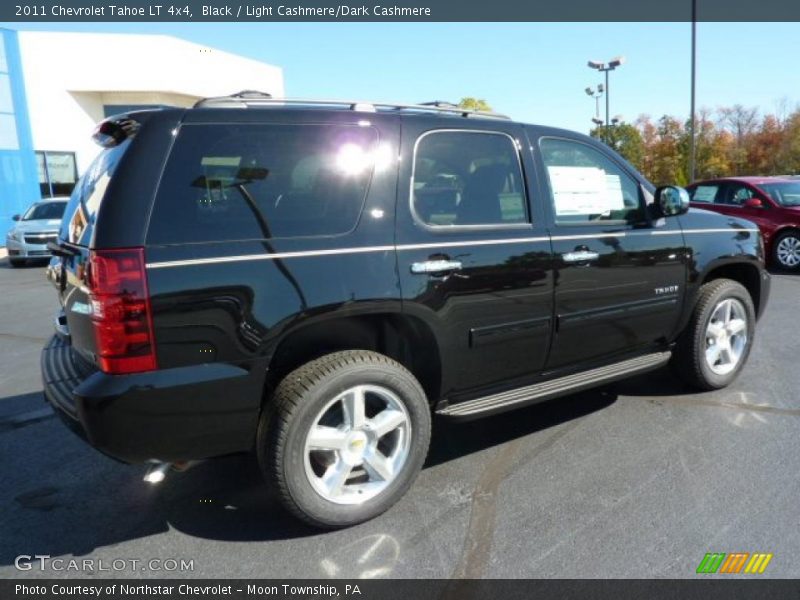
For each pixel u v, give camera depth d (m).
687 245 4.24
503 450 3.76
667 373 5.09
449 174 3.28
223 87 26.11
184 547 2.85
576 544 2.79
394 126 3.13
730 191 11.46
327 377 2.79
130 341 2.44
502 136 3.51
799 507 3.03
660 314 4.14
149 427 2.51
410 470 3.08
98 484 3.48
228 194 2.69
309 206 2.85
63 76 22.70
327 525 2.90
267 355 2.69
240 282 2.61
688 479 3.34
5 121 20.09
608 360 4.03
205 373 2.57
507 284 3.33
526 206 3.52
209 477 3.53
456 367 3.25
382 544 2.84
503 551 2.75
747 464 3.49
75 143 23.50
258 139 2.79
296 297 2.71
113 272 2.43
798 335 6.23
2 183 19.97
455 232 3.20
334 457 2.93
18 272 13.23
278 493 2.78
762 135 50.97
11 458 3.83
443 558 2.72
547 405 4.47
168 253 2.51
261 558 2.76
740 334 4.70
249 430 2.73
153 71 23.69
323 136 2.93
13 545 2.90
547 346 3.59
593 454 3.67
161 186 2.56
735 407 4.33
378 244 2.94
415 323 3.08
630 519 2.97
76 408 2.49
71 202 3.24
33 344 6.67
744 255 4.60
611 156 4.02
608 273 3.78
